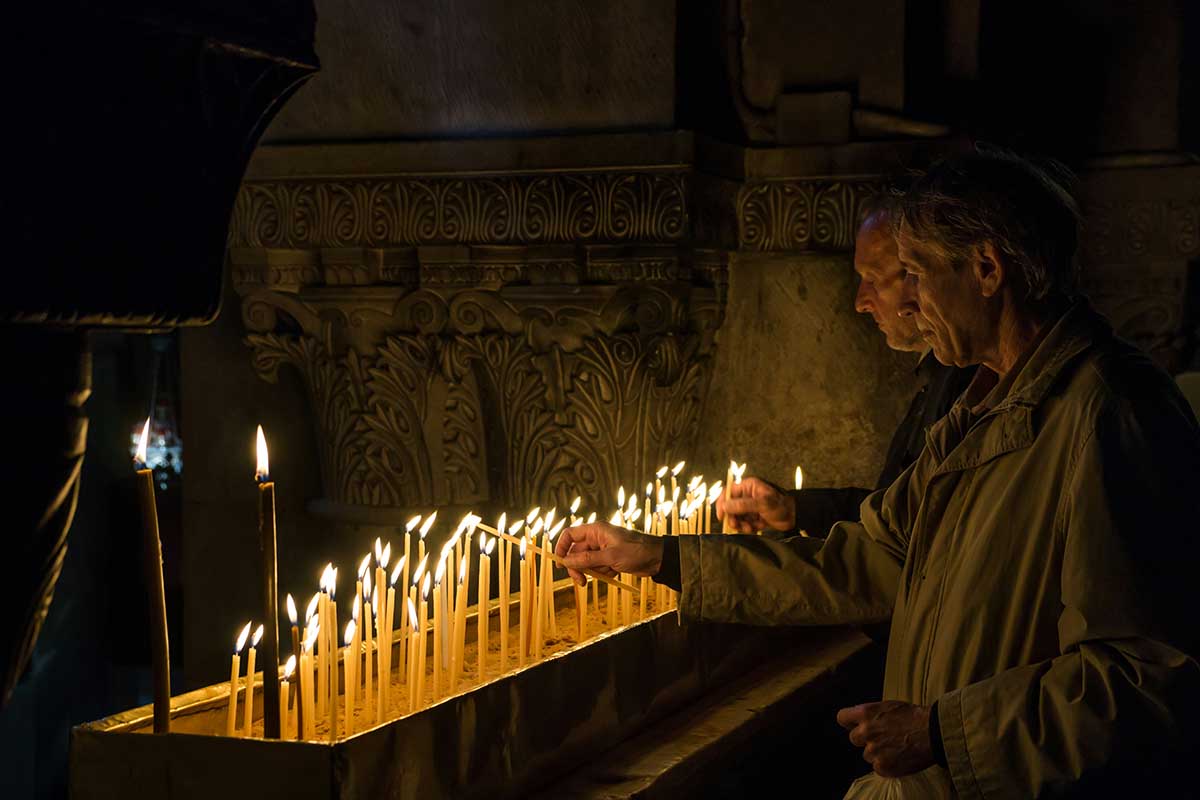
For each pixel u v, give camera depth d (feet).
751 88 11.28
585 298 10.21
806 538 6.57
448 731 5.09
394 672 6.27
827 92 10.91
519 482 11.03
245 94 3.92
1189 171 11.75
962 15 11.59
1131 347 4.95
